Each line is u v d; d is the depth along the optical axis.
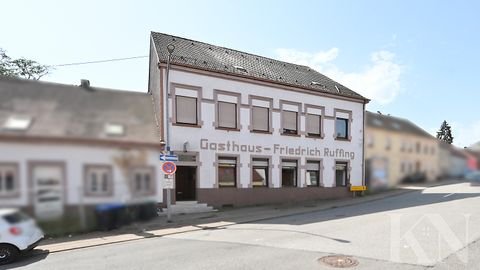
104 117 17.31
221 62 20.69
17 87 17.52
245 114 19.95
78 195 13.59
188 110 18.17
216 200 18.59
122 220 14.10
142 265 7.74
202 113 18.44
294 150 21.75
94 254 9.31
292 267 7.00
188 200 18.02
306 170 22.28
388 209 15.68
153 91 19.89
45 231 12.06
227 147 19.16
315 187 22.55
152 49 20.47
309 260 7.48
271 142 20.83
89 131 15.74
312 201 21.67
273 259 7.68
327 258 7.60
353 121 24.64
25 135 13.97
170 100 17.50
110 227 13.52
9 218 9.16
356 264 7.07
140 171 15.88
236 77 19.69
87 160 14.72
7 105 15.88
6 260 8.63
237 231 11.91
